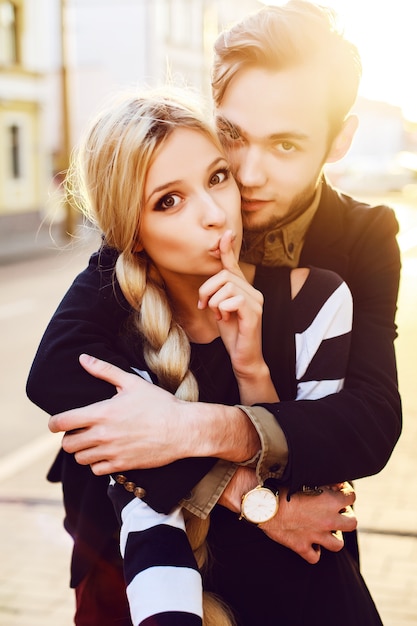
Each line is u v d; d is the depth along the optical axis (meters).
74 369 1.13
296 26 1.14
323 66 1.16
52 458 4.22
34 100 21.48
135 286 1.15
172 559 1.02
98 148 1.09
